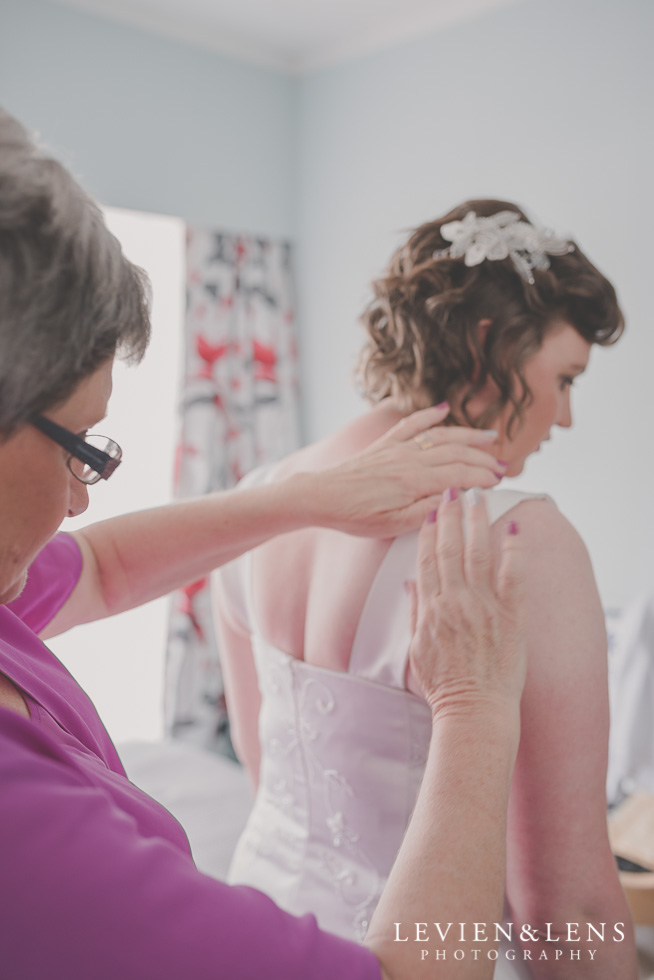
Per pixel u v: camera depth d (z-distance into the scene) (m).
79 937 0.46
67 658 3.68
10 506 0.53
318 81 4.06
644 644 2.50
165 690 3.78
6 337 0.47
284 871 1.04
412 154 3.69
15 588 0.59
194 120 3.81
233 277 3.97
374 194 3.87
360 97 3.88
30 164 0.50
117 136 3.57
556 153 3.18
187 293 3.82
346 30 3.75
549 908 0.84
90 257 0.51
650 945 2.34
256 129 4.05
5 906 0.45
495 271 1.01
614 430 3.08
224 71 3.89
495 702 0.72
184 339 3.81
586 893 0.83
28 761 0.50
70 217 0.50
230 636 1.30
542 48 3.18
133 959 0.46
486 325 1.00
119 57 3.54
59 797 0.49
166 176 3.74
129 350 0.58
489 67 3.36
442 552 0.81
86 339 0.51
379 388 1.14
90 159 3.50
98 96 3.49
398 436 0.96
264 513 0.92
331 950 0.54
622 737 2.50
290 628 1.05
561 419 1.12
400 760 0.92
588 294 1.01
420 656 0.78
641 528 3.03
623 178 2.99
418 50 3.61
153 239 3.82
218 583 1.27
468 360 1.01
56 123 3.36
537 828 0.84
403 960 0.56
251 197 4.07
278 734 1.07
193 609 3.80
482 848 0.62
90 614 0.95
